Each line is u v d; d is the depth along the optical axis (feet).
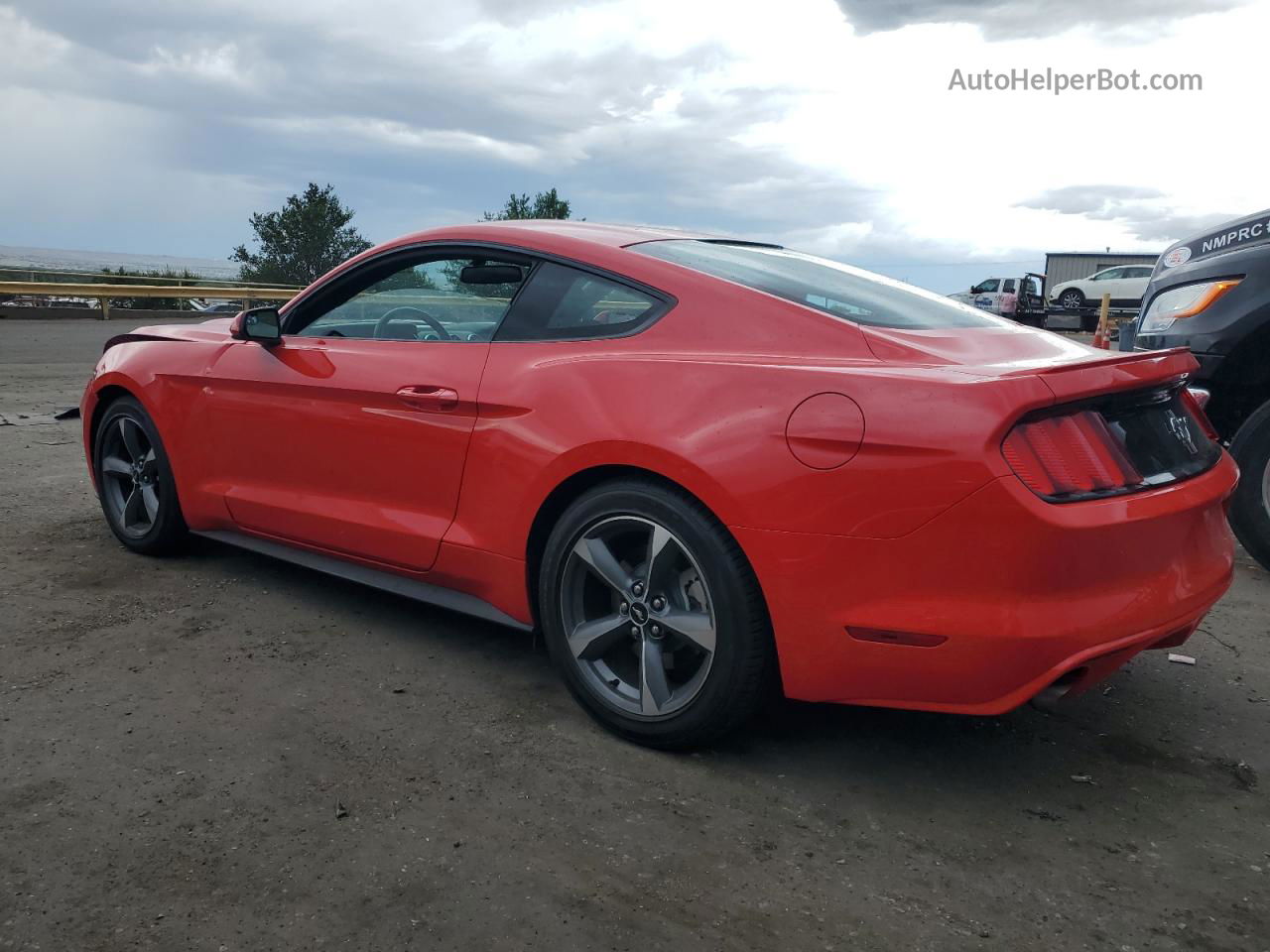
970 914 6.45
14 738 8.29
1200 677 10.54
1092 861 7.11
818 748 8.71
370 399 10.36
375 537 10.44
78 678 9.55
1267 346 13.98
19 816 7.12
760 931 6.19
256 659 10.19
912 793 7.99
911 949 6.08
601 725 8.96
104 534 14.71
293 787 7.70
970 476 6.88
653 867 6.84
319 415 10.87
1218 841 7.43
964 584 7.01
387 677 9.89
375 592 12.45
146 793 7.51
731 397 7.86
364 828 7.16
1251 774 8.48
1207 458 8.57
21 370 39.81
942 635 7.06
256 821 7.19
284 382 11.18
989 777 8.29
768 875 6.80
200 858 6.71
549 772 8.11
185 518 12.84
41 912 6.07
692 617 8.14
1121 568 7.22
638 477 8.40
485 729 8.85
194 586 12.40
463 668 10.19
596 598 9.02
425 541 9.98
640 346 8.79
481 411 9.41
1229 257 14.23
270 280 177.27
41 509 16.06
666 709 8.32
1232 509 13.87
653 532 8.25
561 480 8.78
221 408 11.95
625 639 8.77
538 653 10.69
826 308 8.62
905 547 7.11
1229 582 8.45
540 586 9.11
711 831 7.32
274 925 6.05
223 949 5.82
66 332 66.64
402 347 10.44
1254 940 6.26
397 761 8.20
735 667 7.91
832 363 7.79
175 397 12.51
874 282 10.14
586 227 10.39
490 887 6.52
